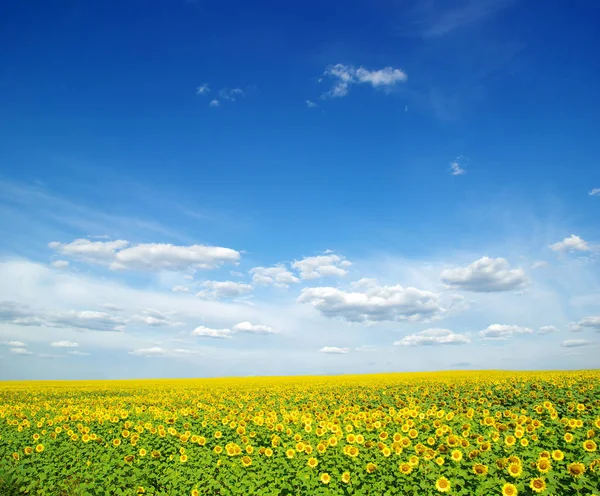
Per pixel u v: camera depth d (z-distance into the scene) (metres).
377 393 32.88
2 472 13.73
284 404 28.56
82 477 13.71
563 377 33.50
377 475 12.02
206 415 21.84
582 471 10.38
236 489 11.84
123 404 28.48
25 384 60.81
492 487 10.59
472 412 18.27
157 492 12.39
